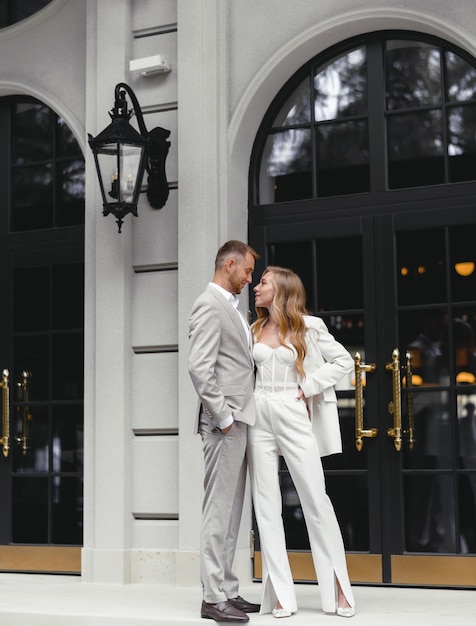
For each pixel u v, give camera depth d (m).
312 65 6.60
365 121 6.44
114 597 5.91
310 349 5.26
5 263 7.44
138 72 6.72
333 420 5.24
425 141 6.27
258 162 6.72
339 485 6.28
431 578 6.01
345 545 6.24
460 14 5.98
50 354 7.22
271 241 6.61
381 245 6.30
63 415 7.14
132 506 6.53
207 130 6.50
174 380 6.51
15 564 7.11
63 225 7.36
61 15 7.23
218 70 6.56
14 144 7.57
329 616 5.05
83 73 7.12
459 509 5.99
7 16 7.56
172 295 6.56
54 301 7.26
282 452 5.21
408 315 6.21
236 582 5.29
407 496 6.12
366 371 6.26
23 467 7.21
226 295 5.21
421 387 6.14
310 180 6.57
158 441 6.50
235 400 5.10
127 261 6.65
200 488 6.27
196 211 6.45
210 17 6.57
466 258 6.09
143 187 6.67
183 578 6.25
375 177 6.35
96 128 6.84
